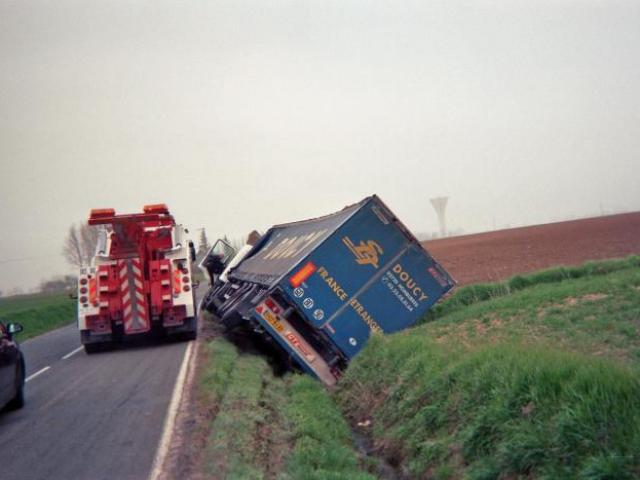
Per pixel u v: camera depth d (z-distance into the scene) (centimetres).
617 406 675
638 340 1042
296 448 922
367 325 1539
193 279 2148
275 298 1524
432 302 1566
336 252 1539
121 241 2070
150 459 862
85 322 1972
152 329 2138
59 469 862
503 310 1533
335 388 1440
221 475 771
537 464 693
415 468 886
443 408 933
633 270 1841
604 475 607
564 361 805
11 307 5347
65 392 1402
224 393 1191
